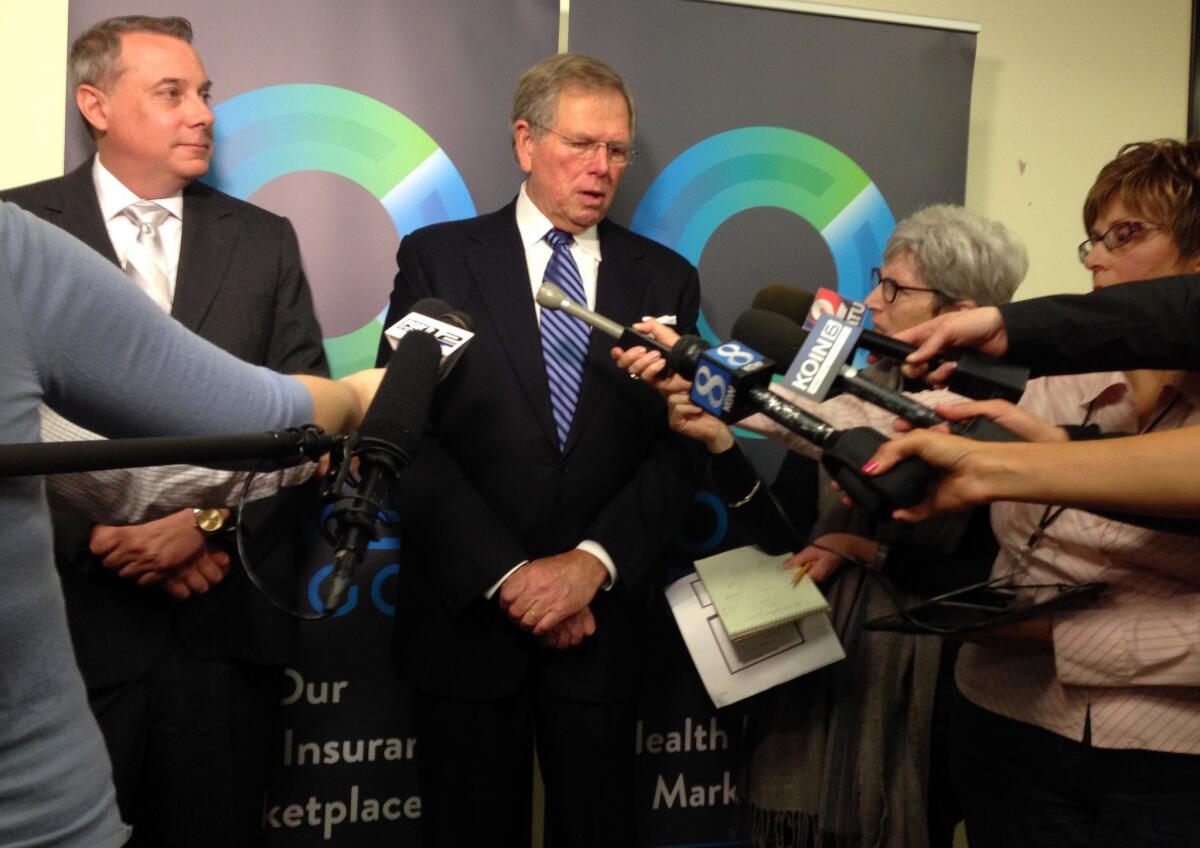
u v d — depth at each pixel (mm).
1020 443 1268
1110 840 1518
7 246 780
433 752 2150
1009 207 2965
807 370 1443
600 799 2154
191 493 1110
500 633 2117
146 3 2324
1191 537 1451
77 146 2309
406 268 2250
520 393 2141
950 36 2693
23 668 783
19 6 2418
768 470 2645
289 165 2428
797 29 2621
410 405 1003
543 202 2248
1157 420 1544
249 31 2393
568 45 2531
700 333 2619
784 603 2129
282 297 2260
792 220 2641
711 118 2590
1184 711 1470
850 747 2156
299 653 2240
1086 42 2998
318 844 2438
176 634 2074
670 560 2588
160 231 2195
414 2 2463
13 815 777
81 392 832
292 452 889
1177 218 1524
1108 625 1508
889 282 2148
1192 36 3043
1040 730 1649
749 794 2291
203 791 2082
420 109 2471
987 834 1751
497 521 2088
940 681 2246
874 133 2664
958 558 2053
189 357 883
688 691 2568
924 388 2053
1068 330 1317
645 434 2215
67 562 2006
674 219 2588
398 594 2234
